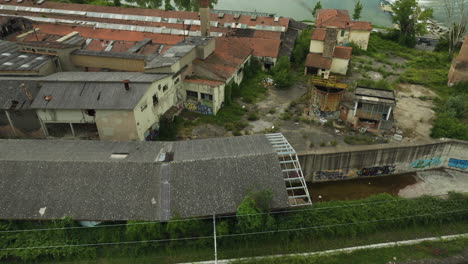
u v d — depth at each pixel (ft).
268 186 77.77
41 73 114.21
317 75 160.66
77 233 72.13
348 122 119.44
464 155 101.40
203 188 76.43
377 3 349.61
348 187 100.07
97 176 77.10
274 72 159.63
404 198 86.94
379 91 117.39
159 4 296.30
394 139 112.37
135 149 87.61
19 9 218.38
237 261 69.36
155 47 152.15
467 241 76.84
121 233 72.38
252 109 130.62
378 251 74.74
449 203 84.43
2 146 87.25
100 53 126.41
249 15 222.28
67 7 220.23
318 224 77.87
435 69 179.63
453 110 127.03
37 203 73.56
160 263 69.92
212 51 141.79
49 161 79.05
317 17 229.04
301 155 94.32
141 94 96.53
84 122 98.37
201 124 118.42
